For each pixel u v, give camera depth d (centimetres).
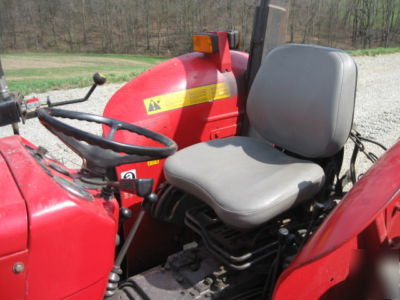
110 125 149
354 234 118
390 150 148
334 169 217
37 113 138
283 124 211
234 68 238
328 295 146
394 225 152
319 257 119
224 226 185
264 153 210
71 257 113
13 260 105
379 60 1031
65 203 111
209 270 174
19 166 122
